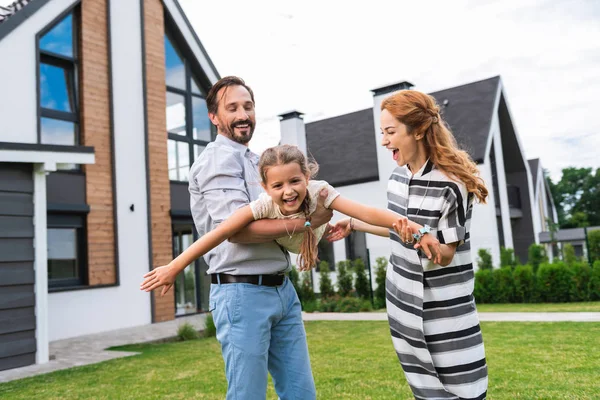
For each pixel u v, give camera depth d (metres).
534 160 21.47
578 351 4.81
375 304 11.04
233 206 1.88
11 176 6.07
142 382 4.59
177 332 8.27
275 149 1.77
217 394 3.97
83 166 9.58
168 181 11.23
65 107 9.62
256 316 1.92
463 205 1.85
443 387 1.86
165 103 11.37
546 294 9.92
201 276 11.84
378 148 14.12
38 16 8.92
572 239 19.61
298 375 2.05
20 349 5.97
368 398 3.55
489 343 5.47
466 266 1.90
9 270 5.96
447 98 16.00
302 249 1.86
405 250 1.90
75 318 9.01
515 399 3.36
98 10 10.19
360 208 1.79
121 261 10.02
